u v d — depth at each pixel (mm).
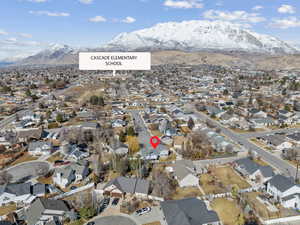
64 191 49438
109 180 53281
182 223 36250
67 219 39875
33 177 55219
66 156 65875
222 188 49375
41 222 38688
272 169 55281
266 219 39781
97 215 41438
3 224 37188
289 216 40562
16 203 45188
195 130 84625
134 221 39938
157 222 39625
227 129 89250
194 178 50156
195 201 41562
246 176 54094
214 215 38500
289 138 77562
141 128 90250
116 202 45094
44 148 68125
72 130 78812
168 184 48938
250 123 93562
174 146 71188
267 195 46844
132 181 48594
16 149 70688
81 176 53875
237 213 41375
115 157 59594
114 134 81688
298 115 100000
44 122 99250
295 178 53406
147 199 45656
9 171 58094
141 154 64312
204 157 64312
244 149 69875
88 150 68938
